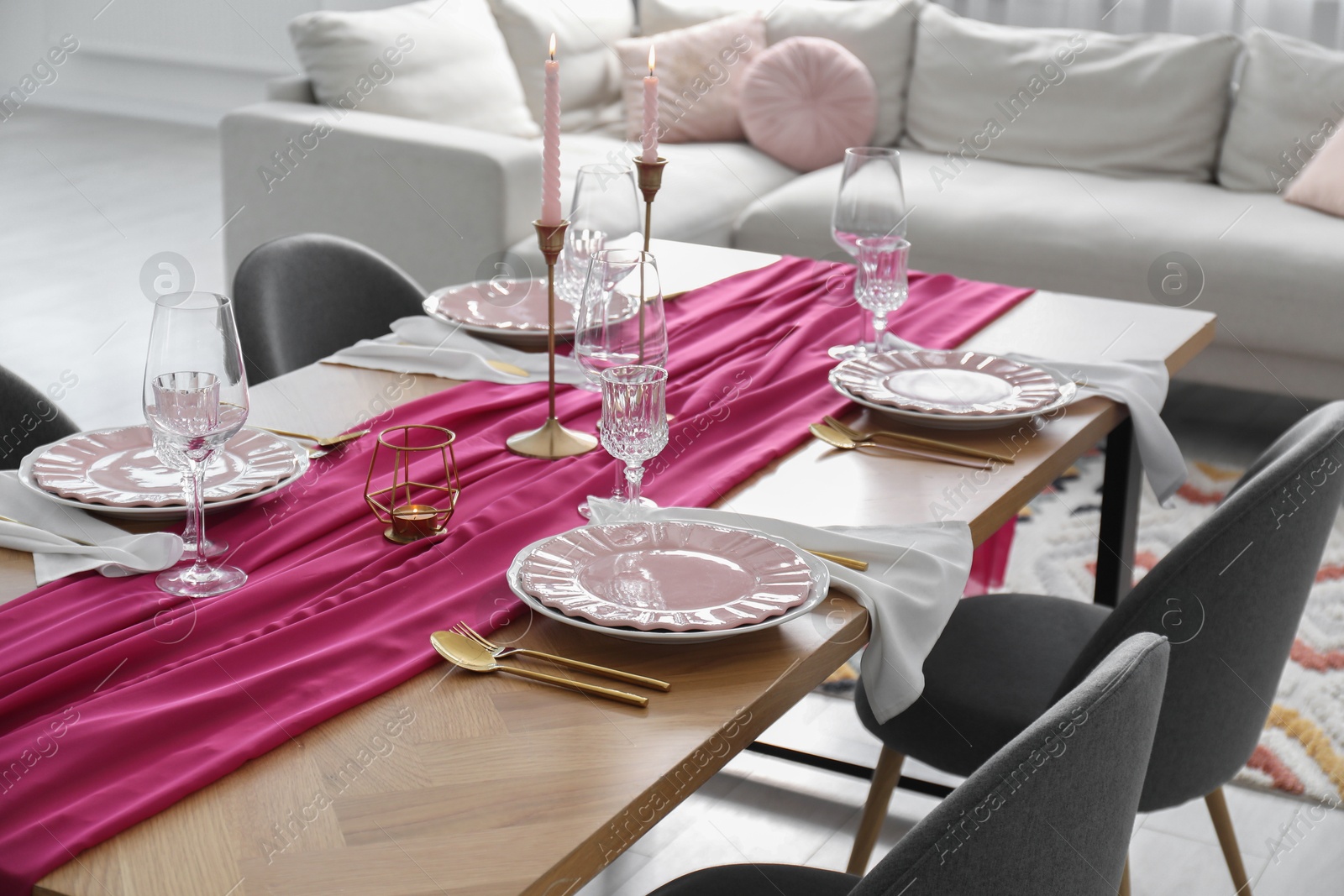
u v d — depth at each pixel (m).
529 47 4.20
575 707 1.02
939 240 3.64
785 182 4.21
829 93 4.18
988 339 1.95
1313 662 2.44
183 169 6.07
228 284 3.85
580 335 1.42
